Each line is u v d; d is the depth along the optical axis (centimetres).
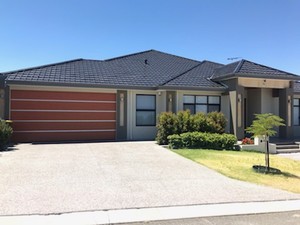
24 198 723
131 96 1927
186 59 2597
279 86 2012
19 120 1723
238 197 773
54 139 1784
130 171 1028
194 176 984
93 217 615
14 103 1717
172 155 1346
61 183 861
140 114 1947
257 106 2134
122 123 1909
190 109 1961
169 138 1567
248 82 1930
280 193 818
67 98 1811
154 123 1970
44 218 605
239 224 589
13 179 892
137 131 1939
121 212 648
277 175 1032
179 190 825
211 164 1173
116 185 856
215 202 730
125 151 1429
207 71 2228
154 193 791
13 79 1675
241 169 1101
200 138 1586
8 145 1605
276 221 608
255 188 864
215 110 2020
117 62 2300
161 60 2475
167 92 1900
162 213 646
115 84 1855
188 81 1978
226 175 1010
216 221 604
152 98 1972
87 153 1355
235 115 1897
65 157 1251
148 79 2028
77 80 1817
